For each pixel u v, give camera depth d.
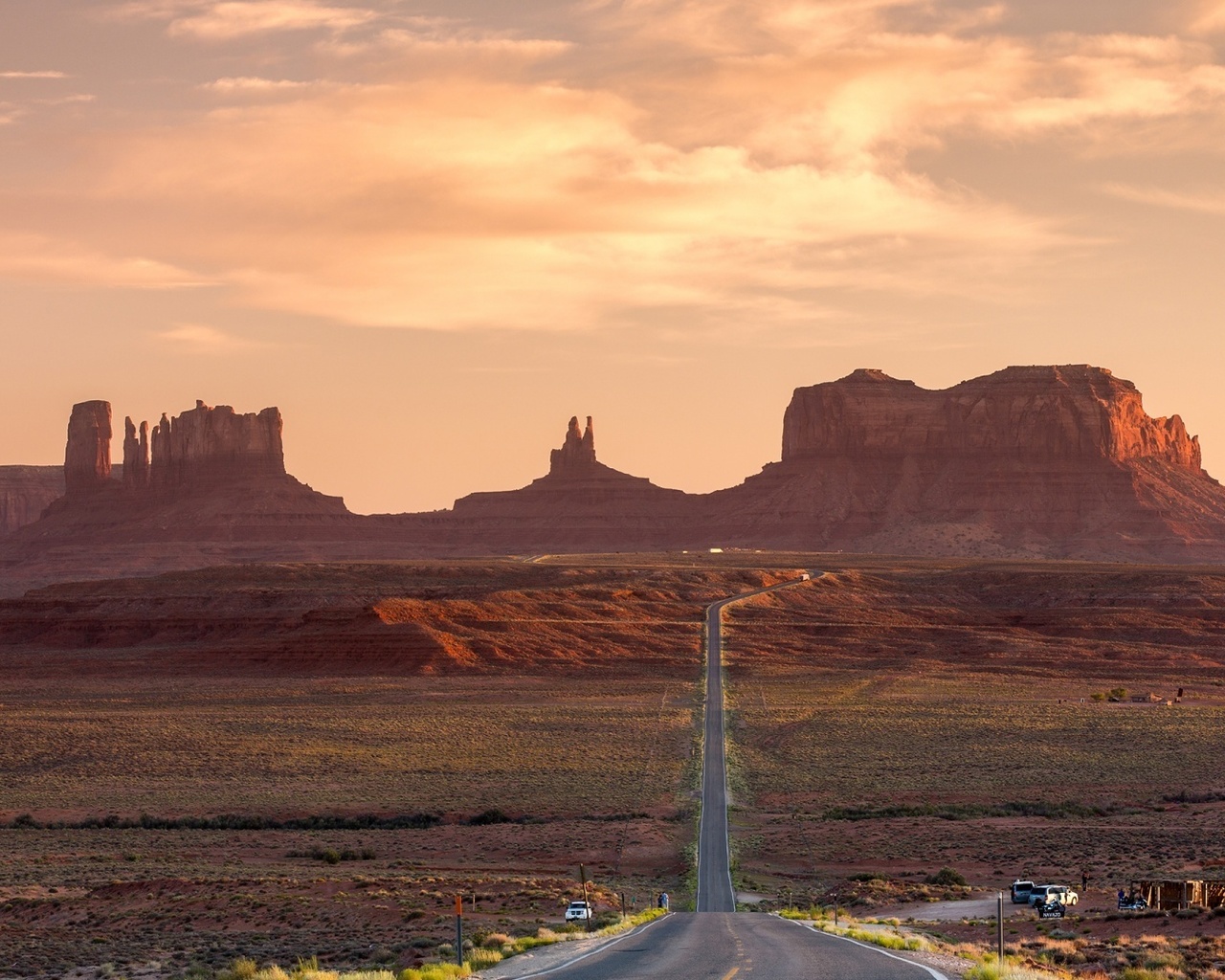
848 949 66.81
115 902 115.62
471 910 105.69
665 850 157.50
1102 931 92.00
